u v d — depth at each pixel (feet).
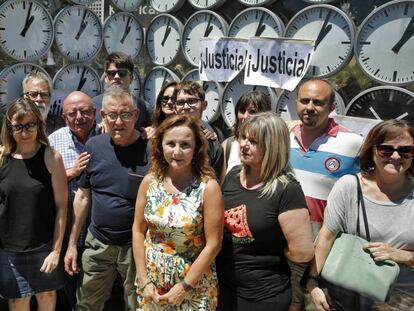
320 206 8.30
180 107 8.93
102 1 12.71
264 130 6.25
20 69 13.28
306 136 8.55
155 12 12.06
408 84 9.12
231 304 6.56
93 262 8.40
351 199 6.45
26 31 13.14
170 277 6.64
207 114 11.45
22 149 8.04
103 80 12.61
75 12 12.80
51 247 8.38
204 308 6.55
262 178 6.38
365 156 6.43
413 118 9.11
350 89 9.86
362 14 9.69
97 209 8.18
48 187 8.12
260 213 6.24
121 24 12.35
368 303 5.95
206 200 6.46
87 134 9.82
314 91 8.22
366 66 9.47
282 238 6.33
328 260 6.38
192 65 11.56
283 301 6.38
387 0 9.43
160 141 6.79
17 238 8.02
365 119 9.44
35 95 10.43
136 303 8.34
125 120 7.77
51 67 13.38
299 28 10.12
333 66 9.81
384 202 6.23
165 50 11.93
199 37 11.42
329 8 9.71
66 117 9.72
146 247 6.95
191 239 6.59
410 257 5.97
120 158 8.02
